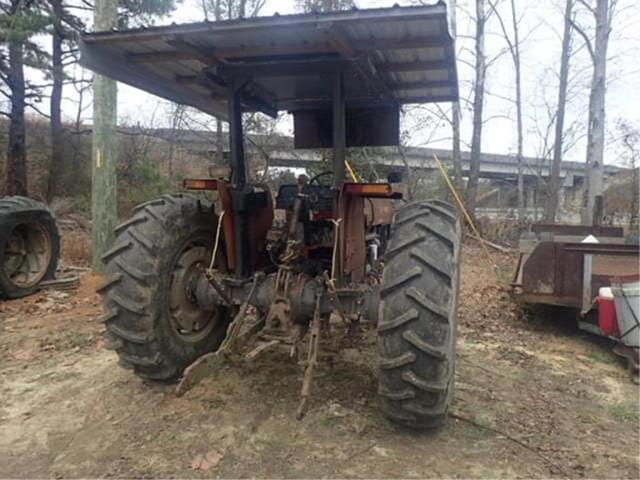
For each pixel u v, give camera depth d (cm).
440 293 235
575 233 612
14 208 548
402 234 255
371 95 374
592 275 421
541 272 439
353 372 336
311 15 231
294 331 281
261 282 301
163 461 235
